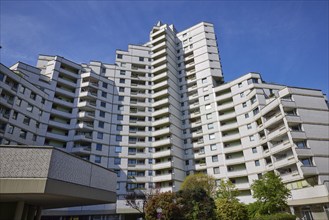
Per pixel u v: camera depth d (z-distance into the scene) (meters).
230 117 56.66
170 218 24.23
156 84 67.62
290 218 29.62
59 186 13.23
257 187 33.62
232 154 54.03
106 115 59.88
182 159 58.81
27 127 47.19
